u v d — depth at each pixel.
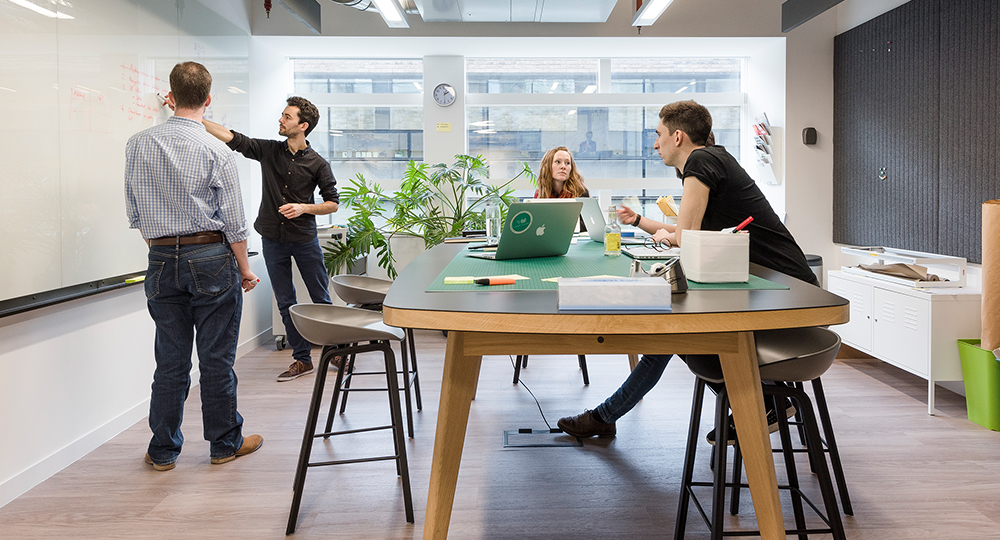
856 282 3.85
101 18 2.80
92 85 2.74
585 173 5.71
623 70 5.65
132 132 3.07
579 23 4.93
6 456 2.26
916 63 4.07
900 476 2.38
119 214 2.96
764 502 1.45
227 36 4.27
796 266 2.13
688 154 2.49
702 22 4.93
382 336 2.07
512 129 5.66
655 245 2.60
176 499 2.26
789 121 5.02
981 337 3.04
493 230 2.80
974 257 3.61
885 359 3.55
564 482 2.37
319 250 4.16
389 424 3.00
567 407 3.25
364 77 5.66
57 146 2.51
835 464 2.09
